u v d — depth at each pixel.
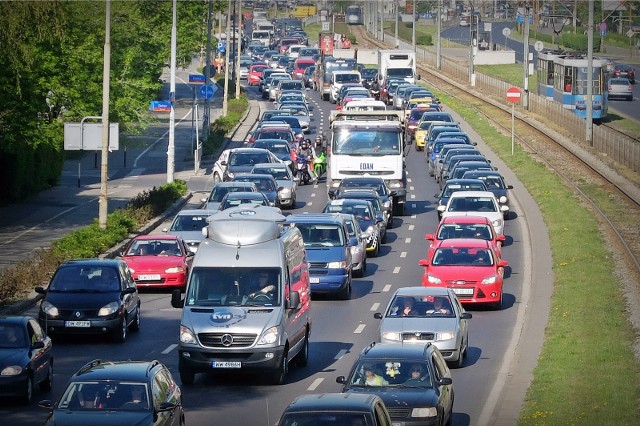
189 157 144.88
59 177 124.81
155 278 73.31
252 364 49.62
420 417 39.28
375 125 107.62
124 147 141.75
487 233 78.94
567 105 169.12
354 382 41.19
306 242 72.06
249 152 118.62
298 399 34.34
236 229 52.88
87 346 58.50
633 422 41.19
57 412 36.03
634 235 91.38
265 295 51.12
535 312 65.81
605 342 56.31
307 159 130.12
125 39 126.88
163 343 59.31
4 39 89.56
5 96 96.56
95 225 87.81
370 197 95.00
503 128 167.75
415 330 53.06
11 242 89.56
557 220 99.19
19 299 66.75
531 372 51.91
